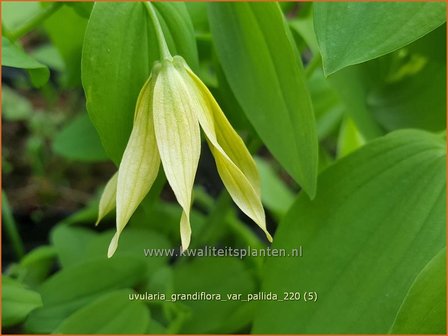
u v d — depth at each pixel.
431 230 0.13
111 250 0.10
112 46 0.11
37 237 0.26
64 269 0.18
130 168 0.11
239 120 0.16
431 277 0.11
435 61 0.16
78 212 0.25
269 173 0.25
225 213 0.19
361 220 0.13
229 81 0.14
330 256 0.13
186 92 0.11
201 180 0.27
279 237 0.14
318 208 0.14
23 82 0.33
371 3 0.11
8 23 0.22
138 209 0.19
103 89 0.11
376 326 0.13
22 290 0.15
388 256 0.13
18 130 0.32
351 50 0.10
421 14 0.10
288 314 0.13
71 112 0.32
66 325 0.15
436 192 0.13
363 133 0.16
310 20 0.17
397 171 0.14
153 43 0.12
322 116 0.22
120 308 0.15
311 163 0.13
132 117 0.12
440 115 0.17
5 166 0.29
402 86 0.17
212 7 0.14
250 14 0.13
